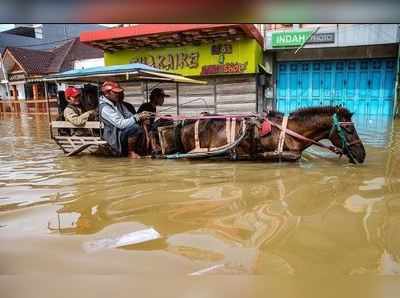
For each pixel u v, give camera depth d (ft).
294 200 11.54
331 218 9.84
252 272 6.88
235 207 10.93
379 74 48.11
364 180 13.98
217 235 8.80
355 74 49.34
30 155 22.49
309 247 8.04
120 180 14.79
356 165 17.08
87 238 8.75
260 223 9.57
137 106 47.01
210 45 43.16
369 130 32.65
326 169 16.17
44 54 89.40
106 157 21.29
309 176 14.79
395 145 23.48
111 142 20.84
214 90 44.62
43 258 7.64
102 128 21.30
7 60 87.40
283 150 17.92
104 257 7.67
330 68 50.42
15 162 19.77
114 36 41.37
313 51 50.11
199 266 7.18
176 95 46.37
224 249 8.00
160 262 7.38
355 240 8.38
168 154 20.29
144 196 12.30
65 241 8.57
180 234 8.90
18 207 11.30
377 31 44.91
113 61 48.49
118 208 11.06
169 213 10.49
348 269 6.98
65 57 84.99
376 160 18.37
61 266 7.25
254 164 17.78
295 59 51.19
